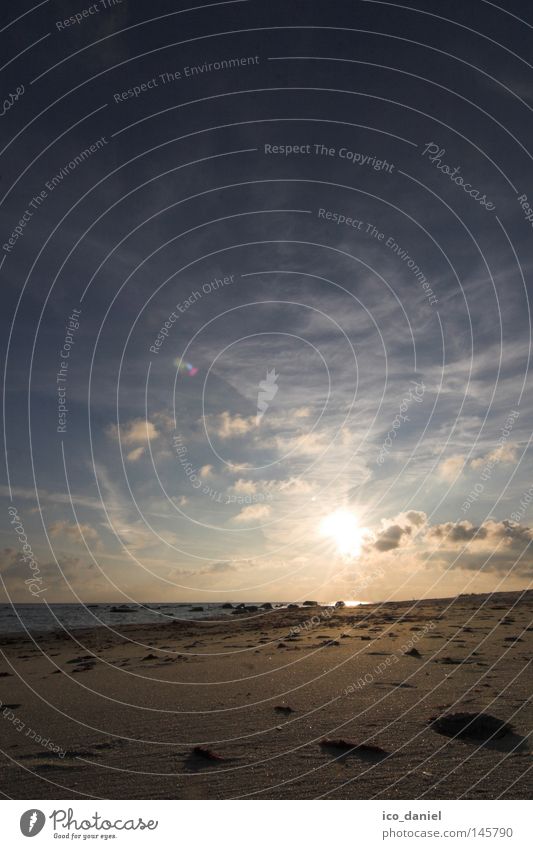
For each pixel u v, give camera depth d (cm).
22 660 1244
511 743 521
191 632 1747
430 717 606
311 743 545
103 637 1692
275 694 748
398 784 455
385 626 1434
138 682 888
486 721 567
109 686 866
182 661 1100
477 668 830
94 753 541
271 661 1012
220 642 1398
